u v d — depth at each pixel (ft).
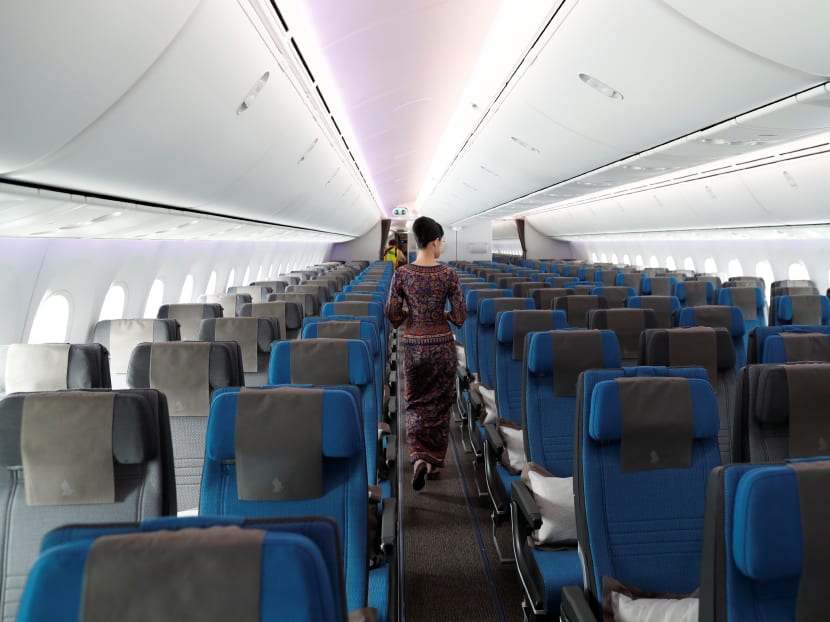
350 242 81.15
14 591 5.36
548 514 7.77
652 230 42.60
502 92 16.42
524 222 81.82
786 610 3.62
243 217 21.07
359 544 5.71
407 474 14.60
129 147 8.71
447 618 8.79
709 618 3.71
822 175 19.95
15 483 5.50
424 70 16.72
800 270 31.65
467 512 12.40
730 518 3.57
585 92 13.30
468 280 29.84
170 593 2.56
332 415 5.52
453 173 34.04
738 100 10.78
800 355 9.57
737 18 8.07
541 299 20.98
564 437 9.15
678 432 6.32
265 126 12.65
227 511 5.70
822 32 7.48
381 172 35.76
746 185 24.79
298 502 5.72
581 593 5.67
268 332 12.94
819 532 3.42
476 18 13.55
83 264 16.06
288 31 9.96
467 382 16.05
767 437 6.46
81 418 5.34
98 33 5.67
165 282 24.09
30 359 10.14
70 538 2.89
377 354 12.19
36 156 7.29
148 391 5.70
